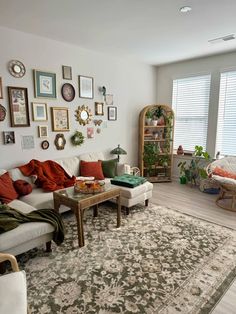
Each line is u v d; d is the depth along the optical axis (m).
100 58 4.08
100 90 4.17
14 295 1.17
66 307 1.62
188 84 4.76
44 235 2.17
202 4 2.33
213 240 2.52
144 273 1.98
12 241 1.89
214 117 4.39
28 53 3.15
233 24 2.83
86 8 2.41
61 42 3.50
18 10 2.45
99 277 1.93
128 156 4.96
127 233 2.67
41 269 2.03
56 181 3.18
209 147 4.54
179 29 2.99
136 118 4.99
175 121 5.08
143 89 5.03
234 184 3.29
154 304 1.65
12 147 3.13
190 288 1.80
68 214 3.25
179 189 4.48
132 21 2.75
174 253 2.27
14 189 2.77
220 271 2.00
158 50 3.93
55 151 3.64
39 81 3.30
